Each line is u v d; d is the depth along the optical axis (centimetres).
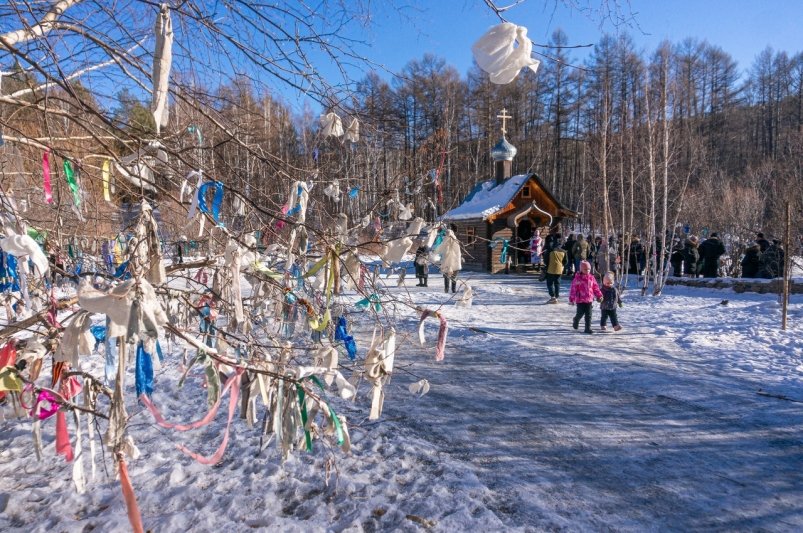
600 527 298
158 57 155
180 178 240
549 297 1252
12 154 274
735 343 736
